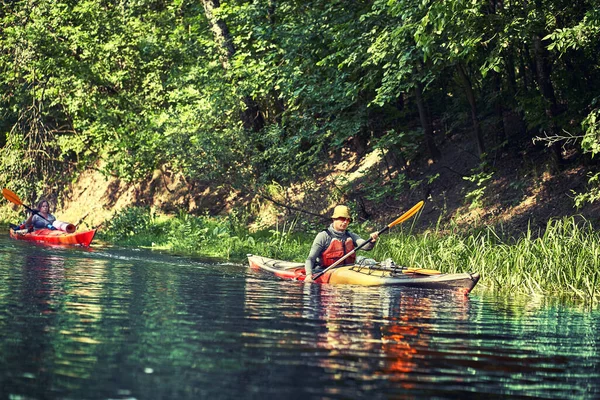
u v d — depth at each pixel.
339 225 9.92
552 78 13.84
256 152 17.38
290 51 16.80
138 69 21.45
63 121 25.72
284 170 17.20
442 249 11.20
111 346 4.41
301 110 18.78
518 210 14.41
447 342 5.02
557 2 11.63
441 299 7.87
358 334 5.14
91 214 24.77
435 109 18.91
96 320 5.30
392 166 18.17
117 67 21.56
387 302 7.30
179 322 5.37
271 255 14.42
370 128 18.27
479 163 16.36
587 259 9.46
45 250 13.02
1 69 23.70
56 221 16.59
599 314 7.23
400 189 17.02
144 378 3.69
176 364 4.01
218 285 8.35
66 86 21.16
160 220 20.91
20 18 22.34
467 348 4.84
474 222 14.88
